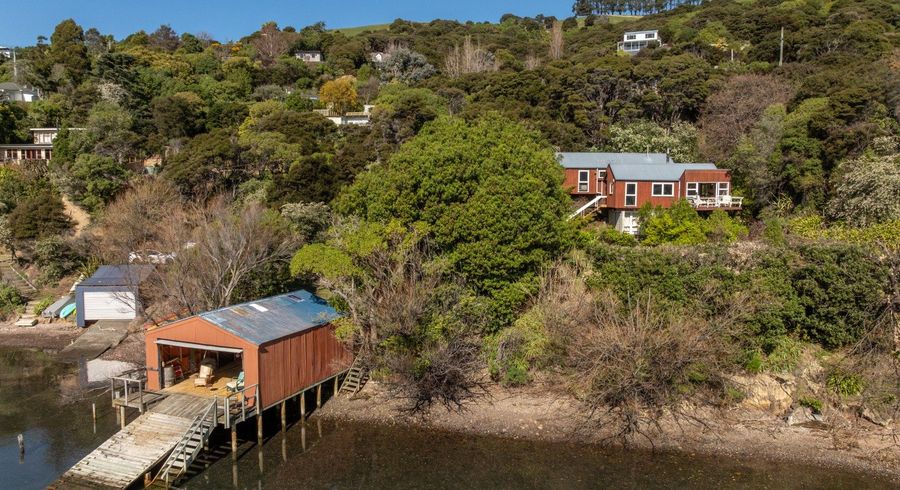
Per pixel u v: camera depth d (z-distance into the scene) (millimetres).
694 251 29516
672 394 25703
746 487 21016
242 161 51844
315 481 21375
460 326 28047
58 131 65188
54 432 25031
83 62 83500
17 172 57469
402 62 94438
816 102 44906
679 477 21766
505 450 23906
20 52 104312
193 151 51875
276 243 36344
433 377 27141
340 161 50094
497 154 28875
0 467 21938
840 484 21109
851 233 33156
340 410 27125
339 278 27203
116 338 37219
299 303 29203
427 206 27922
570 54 98250
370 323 27891
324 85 82000
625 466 22594
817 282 27281
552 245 29406
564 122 60031
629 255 29594
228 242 32844
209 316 24391
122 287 38531
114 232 42469
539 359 28031
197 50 109875
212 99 78000
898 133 39281
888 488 20797
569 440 24562
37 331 39594
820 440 23734
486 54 96375
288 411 27219
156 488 20641
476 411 26609
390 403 27406
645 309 27734
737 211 42406
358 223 30156
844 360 26359
